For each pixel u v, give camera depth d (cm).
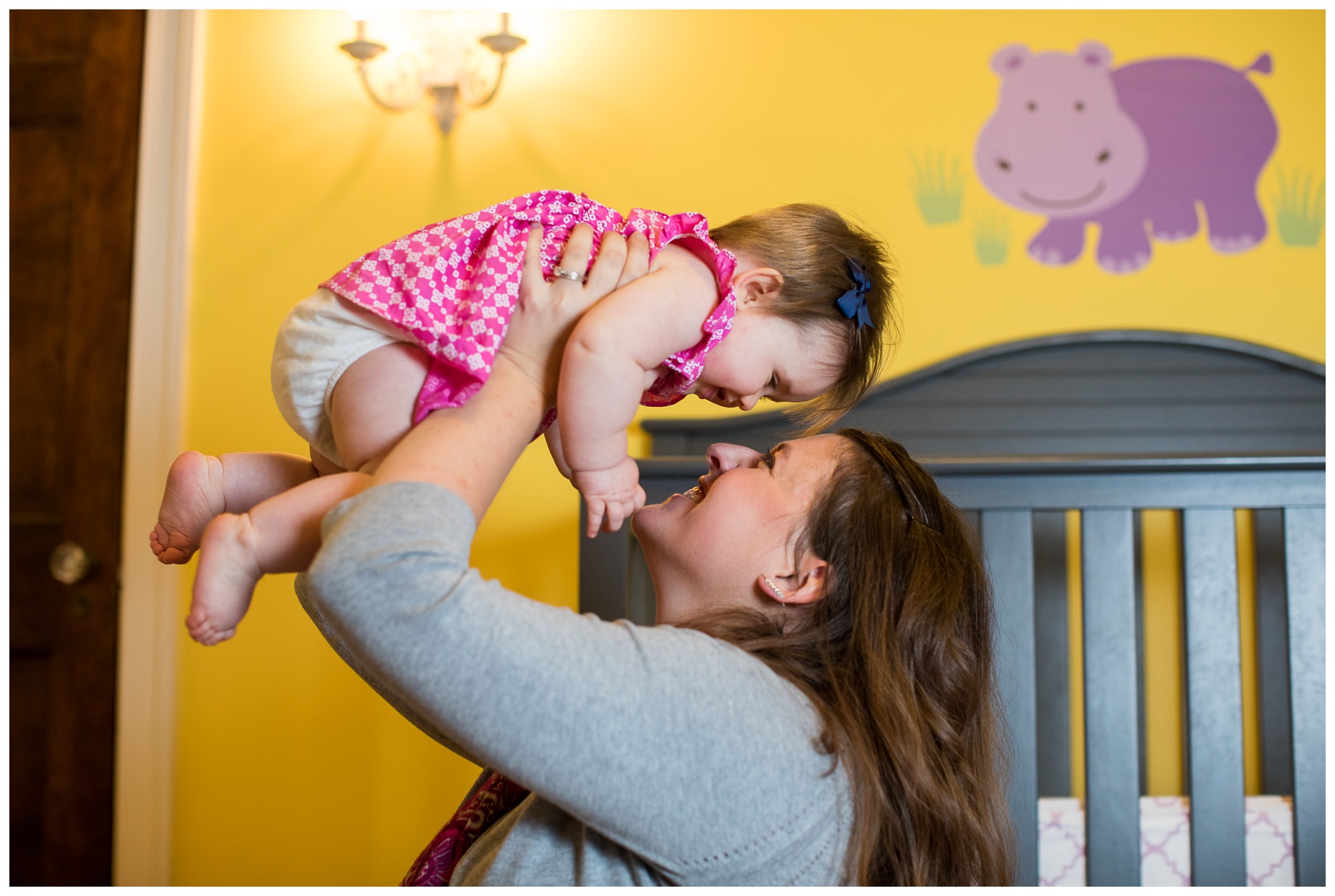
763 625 89
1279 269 223
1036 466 143
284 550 71
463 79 241
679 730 69
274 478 91
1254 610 210
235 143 243
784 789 74
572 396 77
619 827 70
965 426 224
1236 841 140
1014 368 224
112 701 233
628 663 70
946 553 96
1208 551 142
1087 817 143
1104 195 228
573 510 228
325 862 229
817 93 235
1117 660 143
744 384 101
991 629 101
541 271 82
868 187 232
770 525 94
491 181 238
